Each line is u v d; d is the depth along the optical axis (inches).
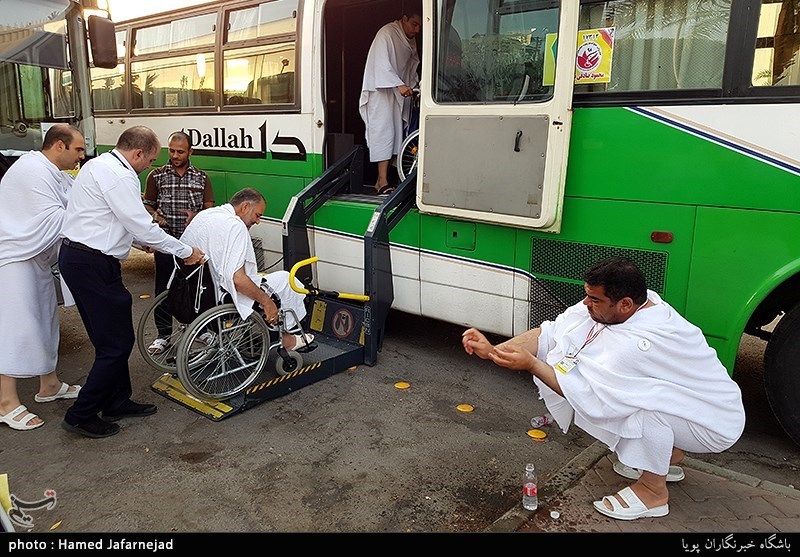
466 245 170.6
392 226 182.7
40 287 148.9
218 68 229.6
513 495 119.0
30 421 145.5
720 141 127.7
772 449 138.6
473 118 157.2
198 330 144.5
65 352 198.2
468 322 174.6
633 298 99.4
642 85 136.8
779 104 120.8
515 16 149.7
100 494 119.3
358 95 257.4
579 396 103.3
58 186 150.0
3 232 141.8
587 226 147.9
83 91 208.8
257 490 120.6
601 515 107.0
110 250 135.8
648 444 101.7
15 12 191.2
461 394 165.6
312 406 157.8
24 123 195.6
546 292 157.0
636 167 138.9
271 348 166.6
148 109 263.4
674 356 100.2
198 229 152.3
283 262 207.3
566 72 140.3
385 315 187.3
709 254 132.2
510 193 152.9
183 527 108.8
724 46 125.7
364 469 128.3
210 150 238.2
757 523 104.5
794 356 128.1
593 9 140.5
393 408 156.9
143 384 171.6
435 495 119.1
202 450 135.9
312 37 197.6
